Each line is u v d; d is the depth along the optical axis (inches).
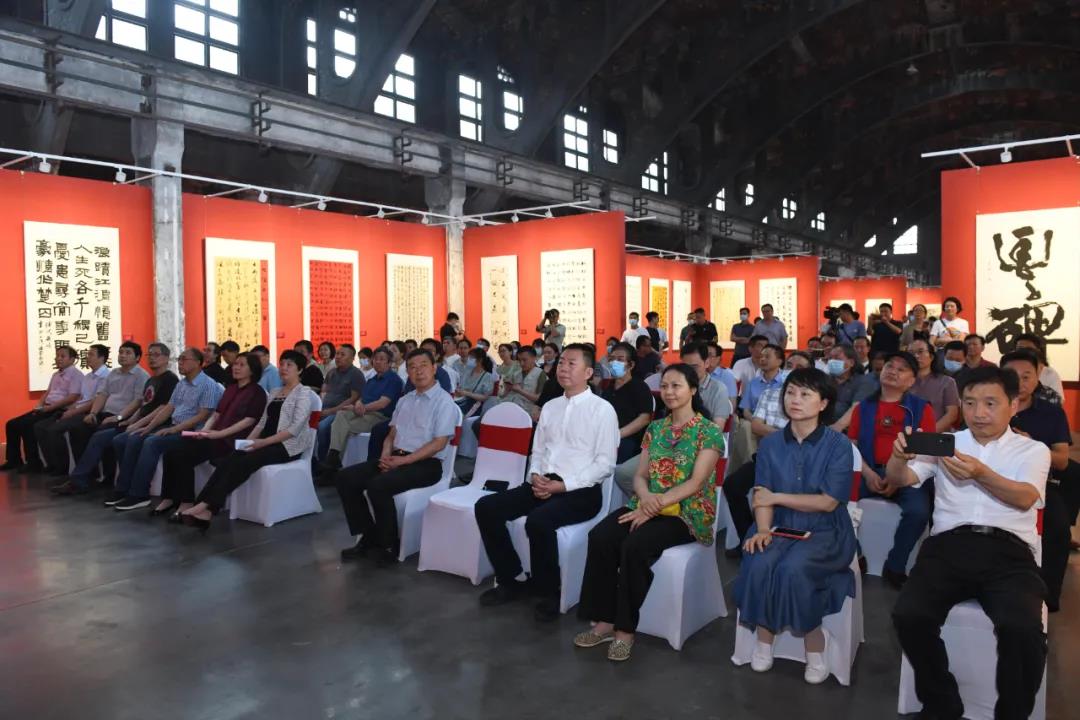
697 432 129.2
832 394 116.7
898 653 122.9
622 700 106.7
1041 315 325.1
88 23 337.7
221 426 212.8
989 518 104.0
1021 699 90.1
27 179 300.8
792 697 107.7
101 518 209.5
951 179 342.3
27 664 119.0
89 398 271.4
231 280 370.3
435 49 591.8
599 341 461.4
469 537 157.2
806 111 810.8
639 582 120.0
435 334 483.8
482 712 103.2
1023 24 711.7
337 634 130.0
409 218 602.9
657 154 743.1
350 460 255.0
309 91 489.4
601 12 567.8
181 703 106.0
